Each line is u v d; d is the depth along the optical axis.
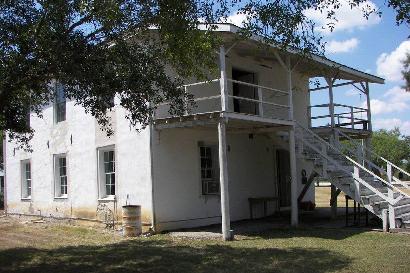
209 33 9.00
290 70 14.85
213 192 15.68
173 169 14.45
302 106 19.64
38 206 19.42
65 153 17.75
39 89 9.07
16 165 21.23
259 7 7.89
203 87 15.30
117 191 15.12
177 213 14.38
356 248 10.59
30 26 7.93
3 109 8.93
